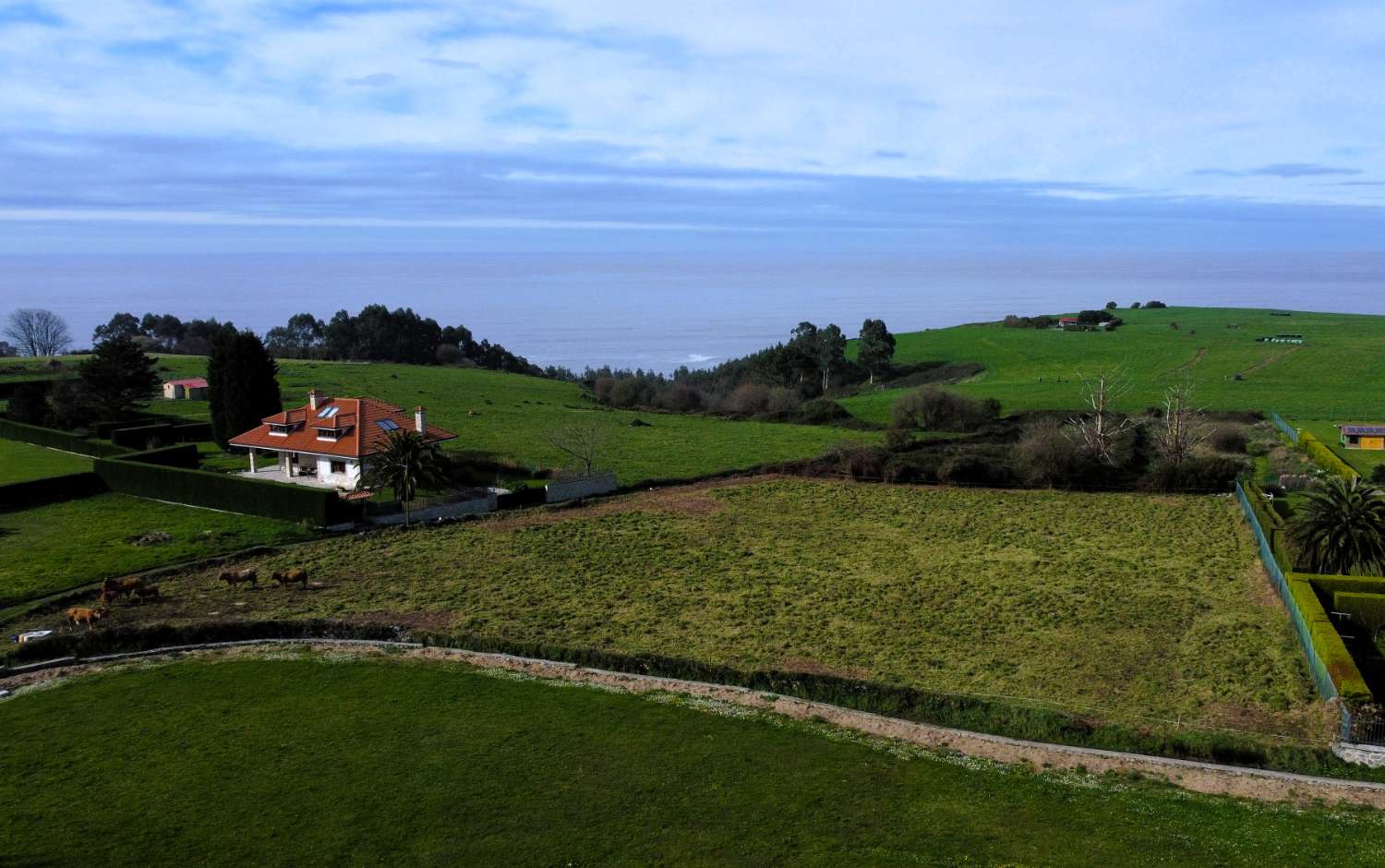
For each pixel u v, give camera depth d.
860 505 75.50
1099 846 28.81
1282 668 41.81
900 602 51.69
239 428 88.38
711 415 127.62
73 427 95.75
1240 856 28.05
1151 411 107.88
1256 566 58.00
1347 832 29.06
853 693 39.06
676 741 35.59
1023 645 45.28
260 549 59.88
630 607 50.91
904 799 31.61
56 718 37.56
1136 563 59.09
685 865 28.23
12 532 62.16
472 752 34.94
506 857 28.73
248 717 37.75
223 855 28.77
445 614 49.31
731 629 47.56
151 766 33.94
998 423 107.88
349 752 34.97
